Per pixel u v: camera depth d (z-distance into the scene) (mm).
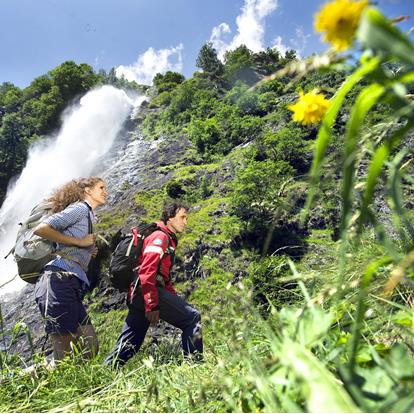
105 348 3775
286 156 46094
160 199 52438
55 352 3471
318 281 1511
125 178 63188
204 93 82250
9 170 91000
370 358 984
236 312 1186
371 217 701
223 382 1188
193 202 50281
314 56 652
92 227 3916
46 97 101312
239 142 61875
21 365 2574
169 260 4023
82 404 1750
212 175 54688
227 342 1328
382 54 598
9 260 61500
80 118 91125
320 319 916
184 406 1469
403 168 845
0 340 2525
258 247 36594
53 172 82500
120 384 2111
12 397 2195
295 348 785
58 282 3553
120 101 95312
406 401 657
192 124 67625
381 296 1174
